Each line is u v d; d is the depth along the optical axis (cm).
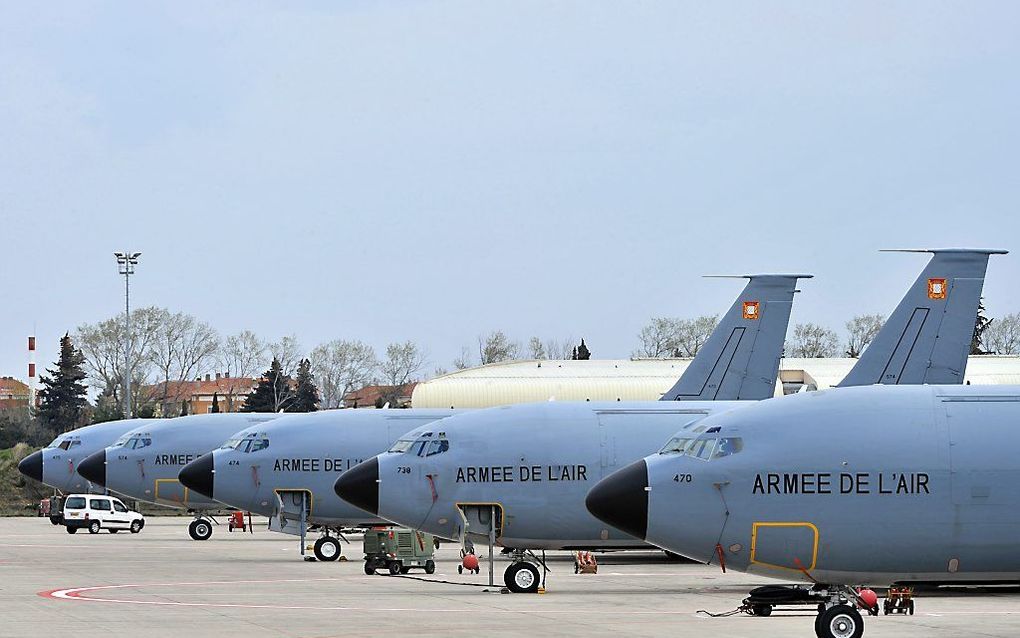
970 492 7512
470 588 10962
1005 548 7525
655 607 9431
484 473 11231
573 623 8431
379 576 12150
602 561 14138
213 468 14288
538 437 11256
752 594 8638
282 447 14275
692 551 7775
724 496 7656
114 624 8306
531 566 10656
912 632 8031
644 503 7756
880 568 7581
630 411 11438
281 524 14300
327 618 8669
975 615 8925
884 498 7512
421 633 7894
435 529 11388
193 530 18388
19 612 9019
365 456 14212
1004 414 7662
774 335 14338
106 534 19925
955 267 12850
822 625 7388
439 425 11488
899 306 12825
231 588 10900
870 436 7594
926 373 12775
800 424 7700
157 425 17775
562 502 11125
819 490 7556
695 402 11669
